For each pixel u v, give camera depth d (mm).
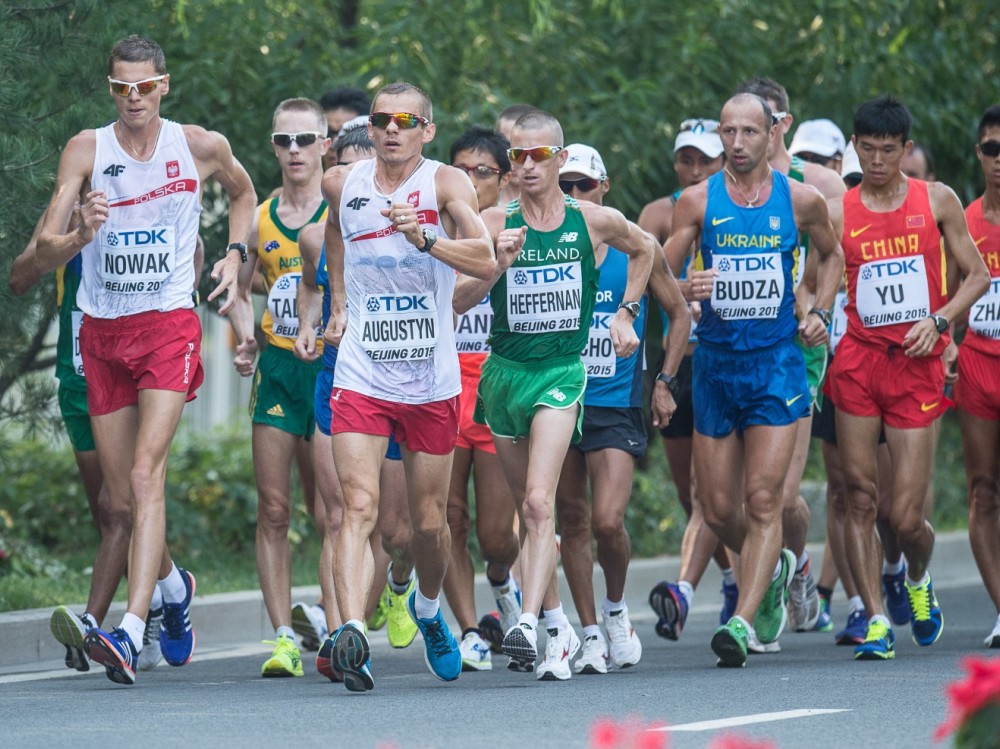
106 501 28844
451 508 30422
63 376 28859
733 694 24312
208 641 34719
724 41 47531
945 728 13922
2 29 31344
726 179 29375
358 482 24406
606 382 28953
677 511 50875
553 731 20328
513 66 47062
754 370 29109
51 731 20719
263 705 23250
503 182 31266
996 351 31516
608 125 45438
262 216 31516
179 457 49375
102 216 25344
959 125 49969
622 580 29281
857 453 30172
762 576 28688
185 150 27094
